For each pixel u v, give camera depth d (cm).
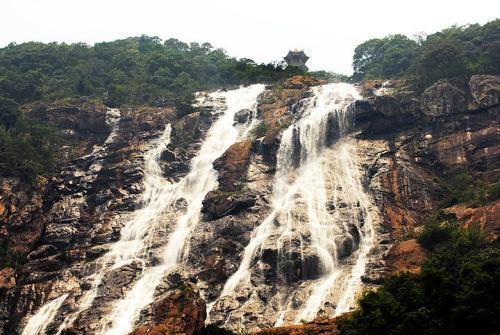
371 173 6725
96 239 6844
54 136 8306
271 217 6234
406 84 7931
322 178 6694
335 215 6153
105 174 7719
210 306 5453
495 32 8244
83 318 5569
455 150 6675
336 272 5619
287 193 6706
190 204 7100
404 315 3766
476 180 6353
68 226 7106
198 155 8031
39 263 6519
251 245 5966
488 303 3562
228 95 9319
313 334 4319
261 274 5578
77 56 10938
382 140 7144
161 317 4394
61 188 7569
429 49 8119
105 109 8756
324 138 7319
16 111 8431
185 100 9050
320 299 5216
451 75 7356
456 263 4441
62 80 9862
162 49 12069
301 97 8450
